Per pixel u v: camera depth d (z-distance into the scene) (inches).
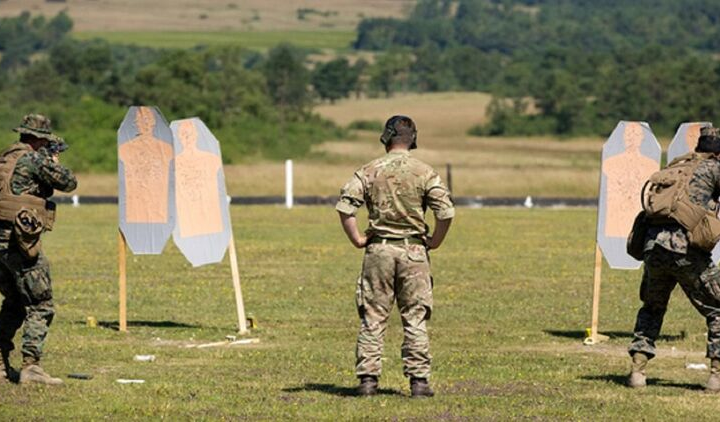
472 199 4325.8
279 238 2856.8
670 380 1163.3
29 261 1067.9
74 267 2217.0
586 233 3034.0
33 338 1084.5
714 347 1088.2
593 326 1417.3
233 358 1278.3
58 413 989.8
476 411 1000.2
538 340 1434.5
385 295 1026.1
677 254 1064.8
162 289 1914.4
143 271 2167.8
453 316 1633.9
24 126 1079.0
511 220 3464.6
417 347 1030.4
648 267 1088.2
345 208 1007.6
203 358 1279.5
